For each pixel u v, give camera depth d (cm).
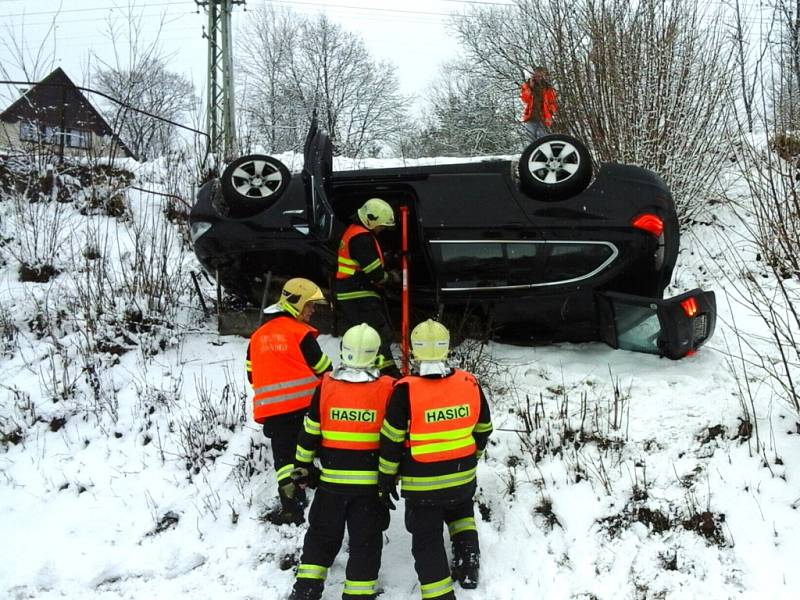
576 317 530
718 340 545
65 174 807
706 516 369
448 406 334
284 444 392
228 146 1083
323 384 350
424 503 329
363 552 336
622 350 530
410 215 549
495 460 427
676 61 748
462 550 349
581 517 384
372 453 342
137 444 475
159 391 511
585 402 449
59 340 573
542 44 847
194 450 455
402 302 505
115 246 719
